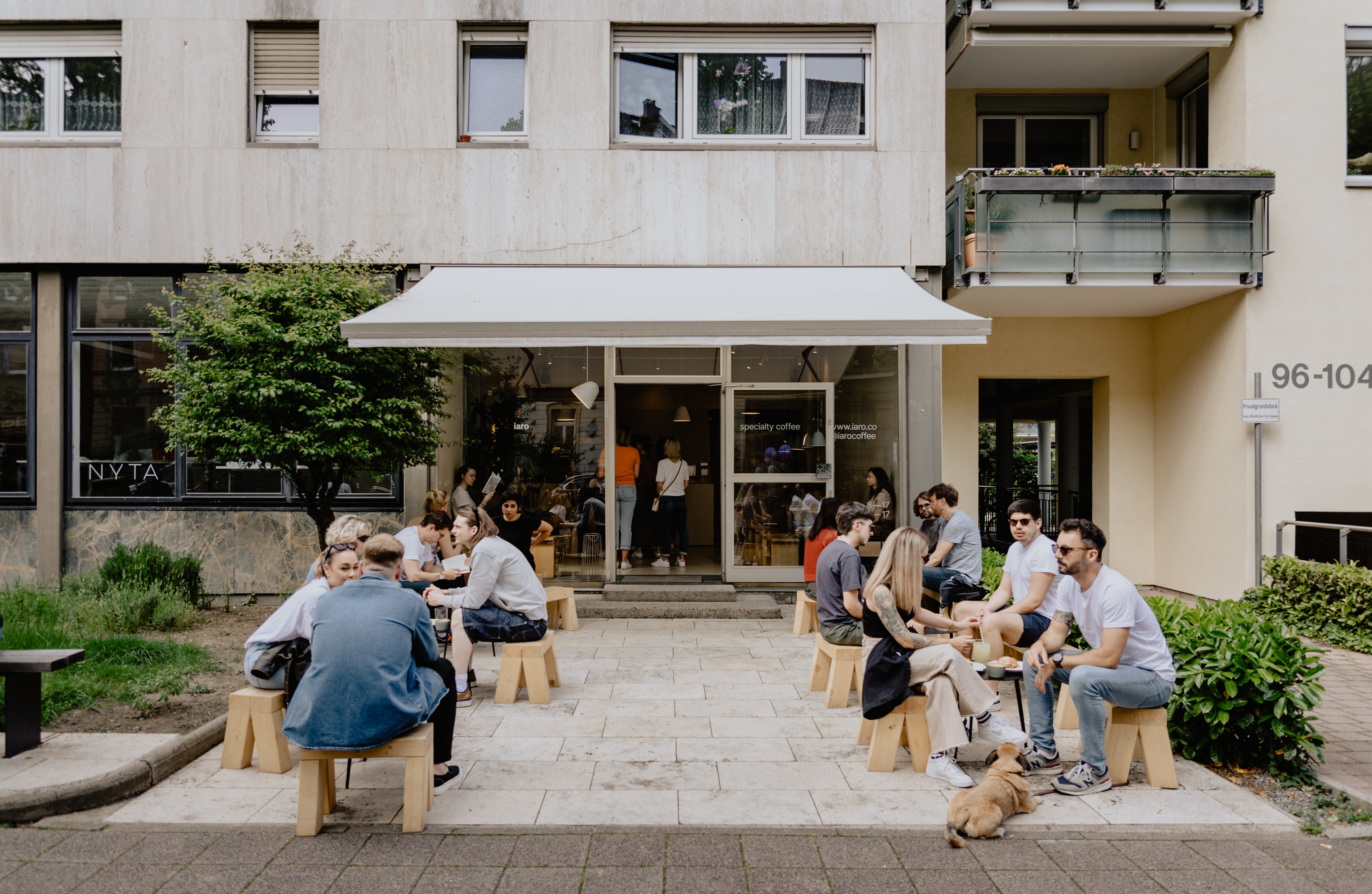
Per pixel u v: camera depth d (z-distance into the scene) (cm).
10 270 946
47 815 391
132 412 948
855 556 574
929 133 947
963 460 1132
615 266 948
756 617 884
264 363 721
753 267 949
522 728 527
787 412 992
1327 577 805
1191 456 1049
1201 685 465
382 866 349
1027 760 465
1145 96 1144
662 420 1397
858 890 333
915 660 455
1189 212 934
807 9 945
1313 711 582
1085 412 1412
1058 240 930
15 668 439
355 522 489
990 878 344
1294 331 951
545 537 991
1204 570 1026
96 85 949
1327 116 959
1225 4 953
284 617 455
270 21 933
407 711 375
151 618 782
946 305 817
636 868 350
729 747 496
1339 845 377
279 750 452
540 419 1006
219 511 940
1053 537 1555
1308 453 951
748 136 966
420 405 793
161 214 931
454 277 909
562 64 939
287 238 934
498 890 331
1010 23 981
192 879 337
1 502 935
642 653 731
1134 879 344
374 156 936
